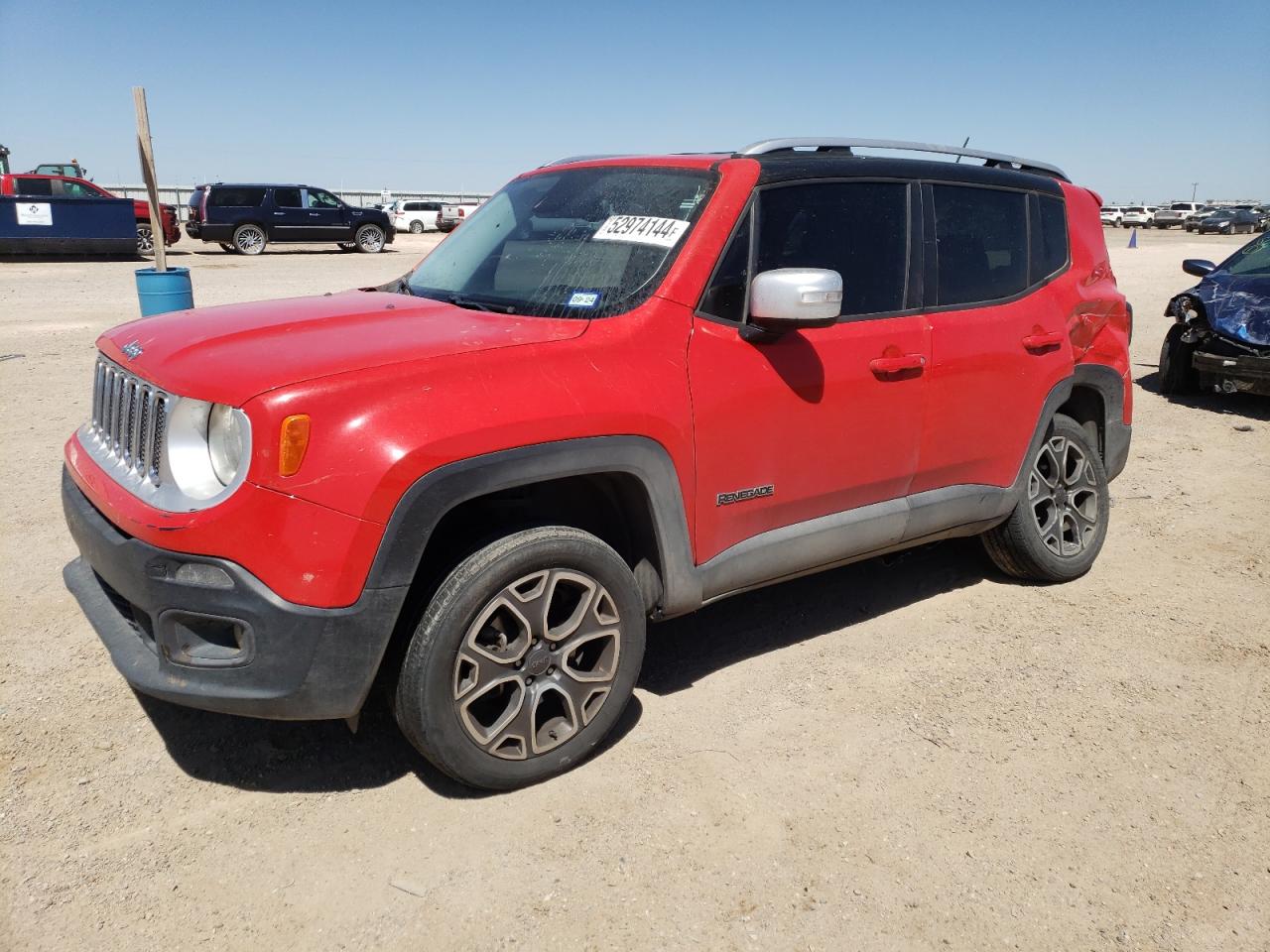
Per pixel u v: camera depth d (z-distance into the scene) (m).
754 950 2.33
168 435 2.59
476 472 2.59
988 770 3.09
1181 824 2.85
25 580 4.21
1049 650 3.94
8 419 6.99
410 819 2.76
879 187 3.65
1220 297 8.61
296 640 2.45
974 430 3.94
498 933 2.35
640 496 3.01
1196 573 4.77
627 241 3.29
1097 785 3.03
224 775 2.93
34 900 2.40
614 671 2.99
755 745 3.19
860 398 3.49
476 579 2.65
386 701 3.05
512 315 3.13
